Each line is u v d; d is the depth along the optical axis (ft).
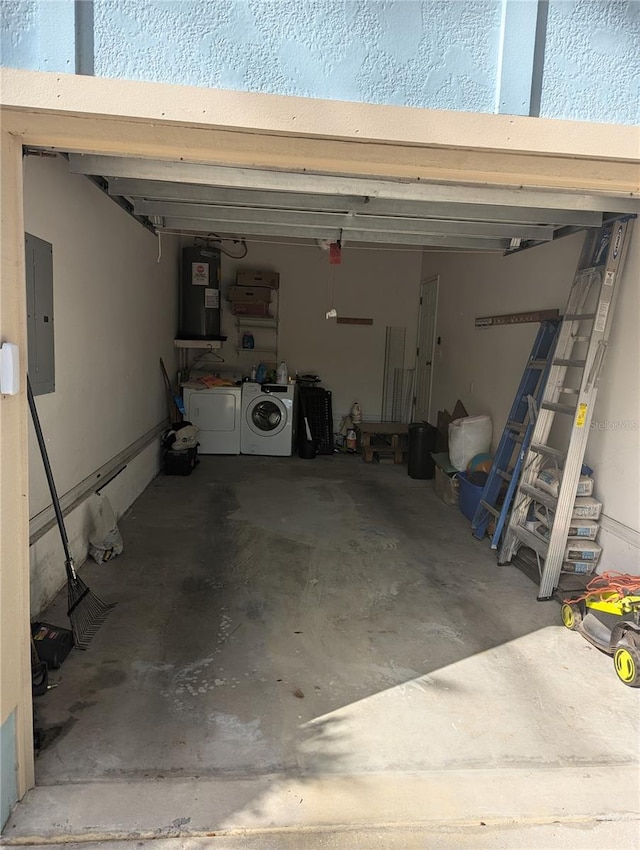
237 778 5.55
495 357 15.55
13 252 4.63
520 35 4.82
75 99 4.34
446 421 19.49
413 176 5.24
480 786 5.57
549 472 10.83
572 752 6.13
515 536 11.21
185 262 20.66
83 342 10.42
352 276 23.22
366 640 8.36
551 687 7.33
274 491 16.33
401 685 7.27
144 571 10.43
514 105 4.89
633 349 9.53
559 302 12.28
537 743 6.25
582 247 11.32
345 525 13.58
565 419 11.46
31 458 8.11
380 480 18.25
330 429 22.09
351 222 11.43
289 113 4.57
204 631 8.40
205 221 13.57
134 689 6.93
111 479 12.25
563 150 4.95
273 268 22.79
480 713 6.75
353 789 5.46
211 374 22.22
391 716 6.63
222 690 7.00
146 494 15.43
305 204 9.86
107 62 4.48
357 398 23.95
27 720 5.18
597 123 4.97
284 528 13.15
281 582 10.23
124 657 7.63
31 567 8.09
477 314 16.94
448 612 9.35
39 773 5.50
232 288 21.76
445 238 13.43
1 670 4.73
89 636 8.10
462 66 4.83
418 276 23.47
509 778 5.69
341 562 11.28
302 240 22.67
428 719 6.59
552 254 12.57
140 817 5.02
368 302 23.45
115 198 12.00
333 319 23.34
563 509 9.75
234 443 21.03
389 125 4.70
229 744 6.03
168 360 19.47
